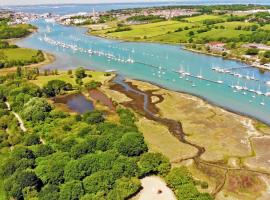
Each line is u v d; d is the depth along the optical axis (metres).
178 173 116.38
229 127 163.50
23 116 173.12
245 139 150.62
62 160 124.31
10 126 165.50
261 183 119.38
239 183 119.69
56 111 178.12
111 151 129.00
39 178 116.25
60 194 106.62
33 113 171.88
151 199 110.94
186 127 164.62
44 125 163.38
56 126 161.62
